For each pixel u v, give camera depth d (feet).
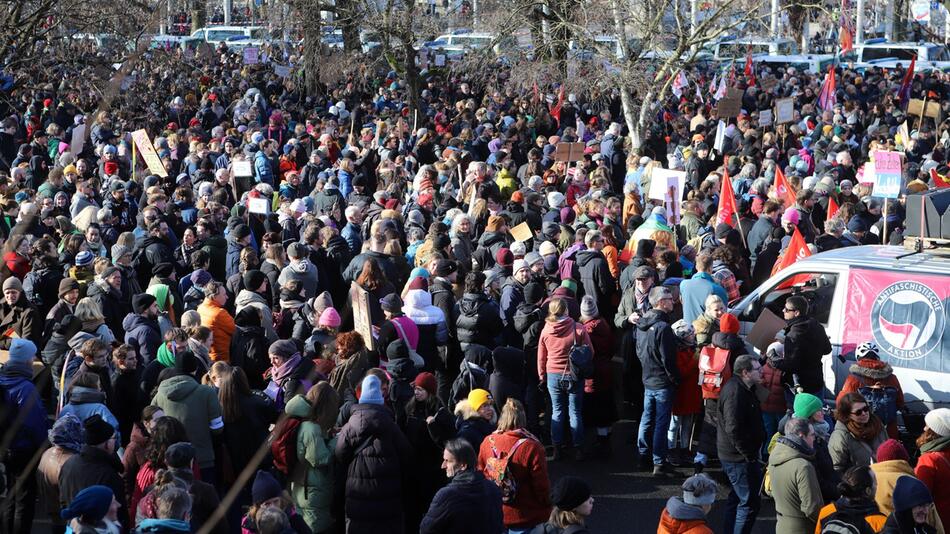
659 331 30.30
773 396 29.48
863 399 24.82
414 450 24.59
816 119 87.92
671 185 45.96
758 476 25.85
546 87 94.17
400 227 43.80
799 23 105.91
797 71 118.83
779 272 32.55
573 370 31.35
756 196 50.98
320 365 26.86
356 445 22.84
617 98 94.12
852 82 111.55
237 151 60.90
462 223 41.06
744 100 101.50
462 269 35.04
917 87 112.47
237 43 131.75
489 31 90.17
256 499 20.04
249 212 43.68
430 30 85.30
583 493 19.49
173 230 44.42
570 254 39.01
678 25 67.67
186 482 20.29
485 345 31.53
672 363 30.30
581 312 33.09
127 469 23.45
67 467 21.12
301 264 35.17
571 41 79.46
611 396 32.89
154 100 82.64
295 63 102.73
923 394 29.17
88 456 21.13
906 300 29.76
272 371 26.53
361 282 33.24
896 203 47.29
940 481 22.72
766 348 30.01
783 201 49.19
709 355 29.48
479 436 24.30
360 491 22.76
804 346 28.96
